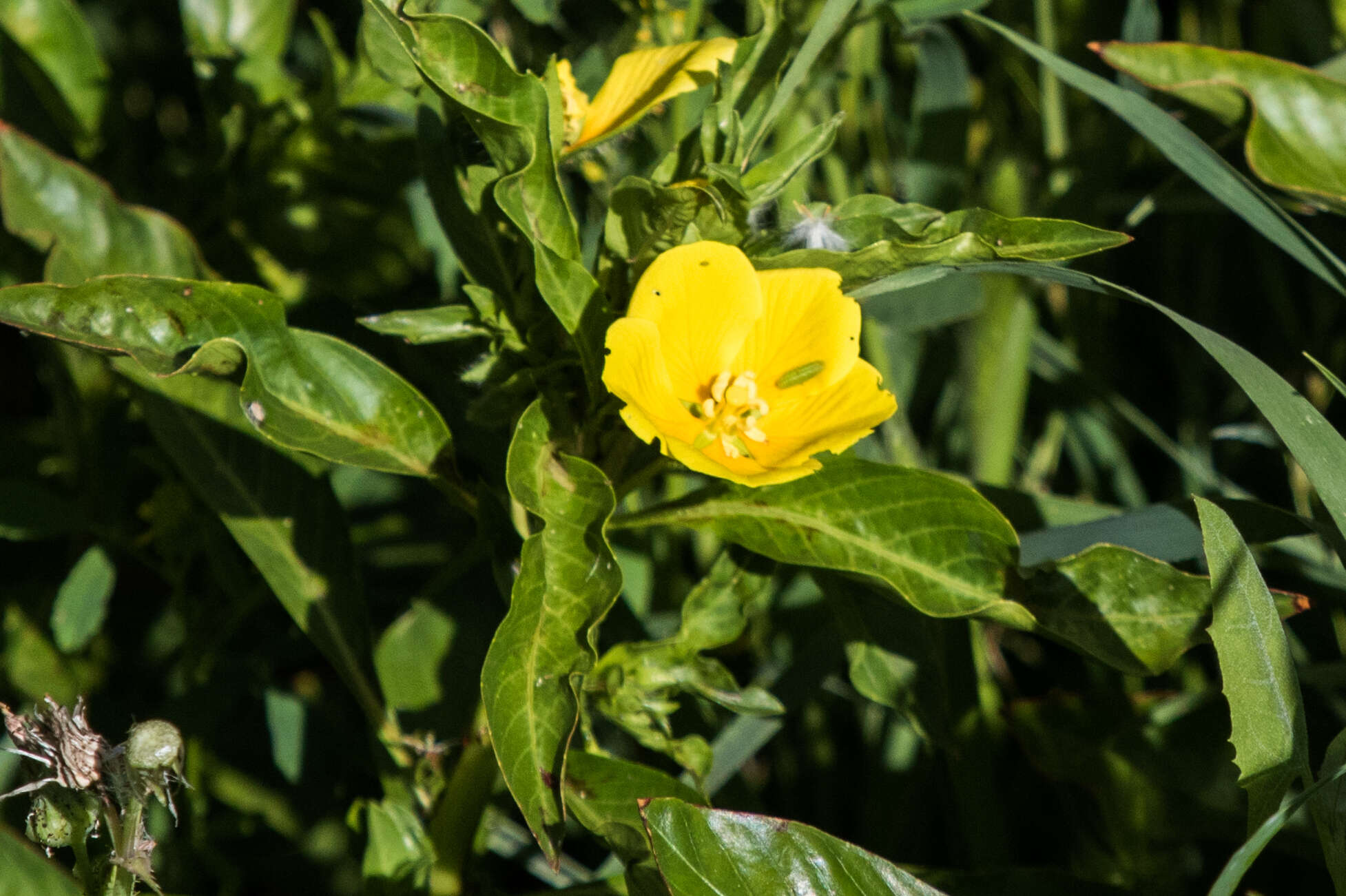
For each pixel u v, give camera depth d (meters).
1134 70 0.73
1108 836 0.74
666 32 0.75
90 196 0.71
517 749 0.63
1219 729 0.73
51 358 0.76
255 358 0.65
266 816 0.76
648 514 0.67
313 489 0.71
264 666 0.76
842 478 0.66
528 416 0.65
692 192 0.64
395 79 0.67
